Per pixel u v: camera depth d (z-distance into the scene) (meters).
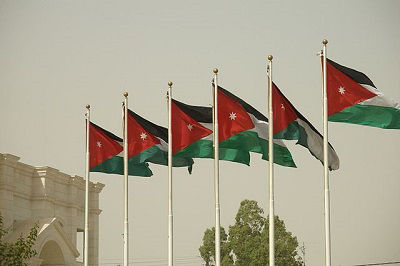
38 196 89.88
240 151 60.56
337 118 55.34
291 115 57.78
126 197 63.41
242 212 138.25
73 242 95.56
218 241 58.88
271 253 56.50
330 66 55.72
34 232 74.62
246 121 59.31
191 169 63.62
